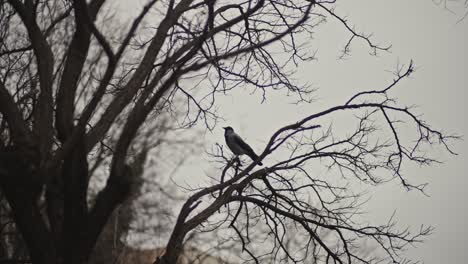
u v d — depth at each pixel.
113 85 9.84
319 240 9.15
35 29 7.83
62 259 6.83
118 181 7.13
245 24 9.55
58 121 7.31
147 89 7.58
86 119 6.89
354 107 8.99
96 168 10.84
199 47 7.37
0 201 9.31
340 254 9.45
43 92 7.72
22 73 10.50
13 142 6.88
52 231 7.05
